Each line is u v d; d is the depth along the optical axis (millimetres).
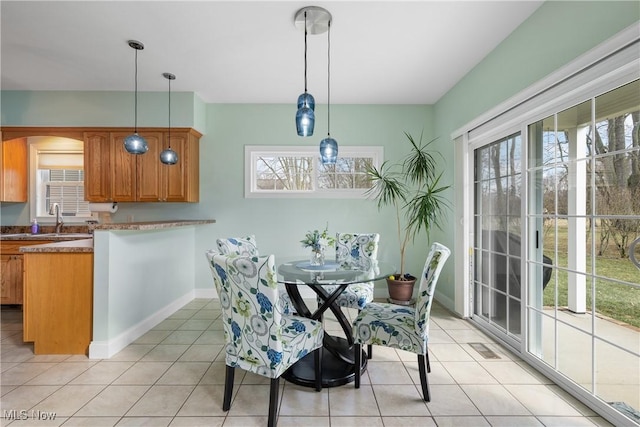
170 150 3285
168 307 3314
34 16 2230
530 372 2129
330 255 3938
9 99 3604
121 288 2521
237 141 4055
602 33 1619
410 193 4055
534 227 2236
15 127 3613
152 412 1712
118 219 4012
